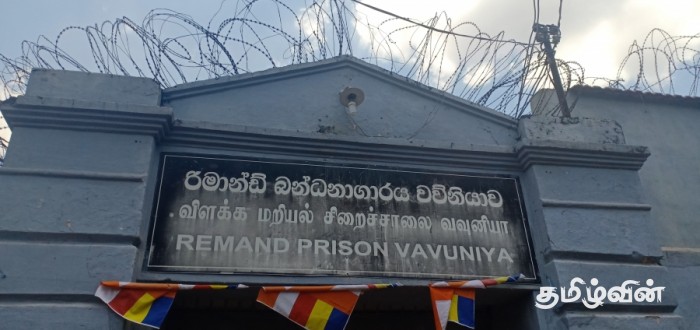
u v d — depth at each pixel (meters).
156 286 4.24
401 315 5.66
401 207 5.24
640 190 5.79
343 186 5.23
